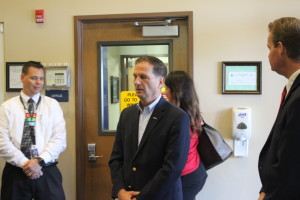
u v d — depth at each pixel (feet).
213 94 7.34
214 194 7.36
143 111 4.62
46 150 6.16
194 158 5.53
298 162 3.12
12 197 5.97
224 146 6.01
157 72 4.47
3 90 7.88
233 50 7.29
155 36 7.57
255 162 7.28
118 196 4.44
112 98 7.82
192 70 7.34
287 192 3.19
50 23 7.70
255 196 7.27
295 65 3.57
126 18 7.51
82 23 7.75
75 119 7.64
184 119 4.31
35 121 6.26
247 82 7.25
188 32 7.37
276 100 7.23
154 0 7.42
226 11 7.30
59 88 7.70
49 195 6.21
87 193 7.83
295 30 3.48
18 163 5.81
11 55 7.80
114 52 7.80
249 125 7.11
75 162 7.67
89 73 7.79
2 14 7.80
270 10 7.21
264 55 7.24
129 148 4.61
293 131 3.16
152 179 4.20
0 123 6.04
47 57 7.71
